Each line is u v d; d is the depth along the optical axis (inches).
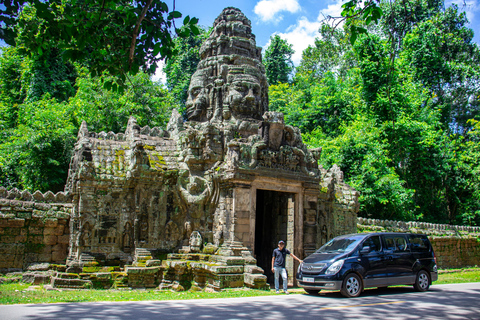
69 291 573.6
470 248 1210.0
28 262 734.5
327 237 789.9
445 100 1555.1
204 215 689.0
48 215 754.2
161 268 645.3
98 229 666.8
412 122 1198.3
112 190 684.7
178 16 362.3
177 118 777.6
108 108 1204.5
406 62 1304.1
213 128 706.8
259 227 826.8
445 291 525.0
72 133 1114.1
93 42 370.6
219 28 824.9
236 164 648.4
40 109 1069.1
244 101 757.9
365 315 344.8
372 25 1298.0
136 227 666.2
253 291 558.9
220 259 616.7
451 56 1462.8
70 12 352.2
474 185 1331.2
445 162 1311.5
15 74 1355.8
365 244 497.0
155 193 687.7
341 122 1400.1
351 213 922.7
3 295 501.7
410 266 516.1
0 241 717.3
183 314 341.4
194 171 704.4
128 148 739.4
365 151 1125.7
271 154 685.3
